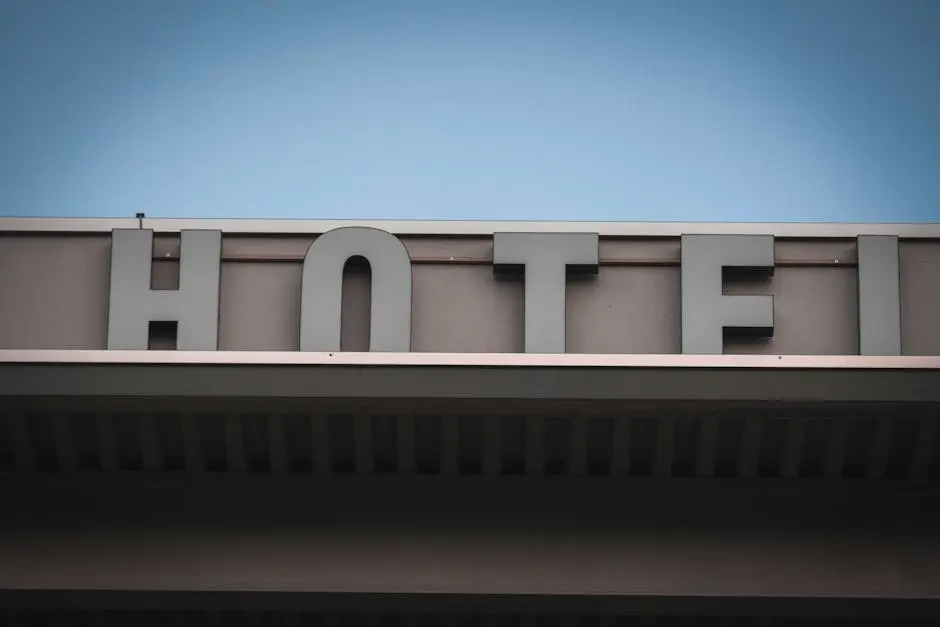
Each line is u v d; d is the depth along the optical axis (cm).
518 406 1344
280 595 1411
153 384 1333
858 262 1594
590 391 1322
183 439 1423
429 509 1434
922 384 1326
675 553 1423
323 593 1408
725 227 1620
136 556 1423
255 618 1638
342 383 1327
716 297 1560
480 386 1323
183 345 1548
